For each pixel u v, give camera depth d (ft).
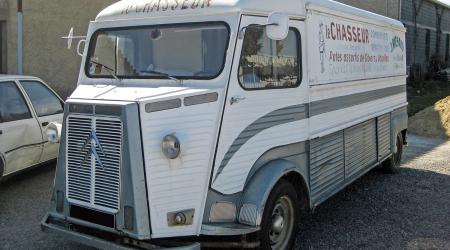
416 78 79.51
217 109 13.21
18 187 23.03
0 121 20.63
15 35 49.93
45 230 14.24
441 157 31.78
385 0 61.77
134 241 12.80
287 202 15.37
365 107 21.89
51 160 23.95
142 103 12.34
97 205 13.07
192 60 14.05
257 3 14.21
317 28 17.04
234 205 13.78
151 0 15.40
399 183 24.99
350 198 22.31
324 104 17.57
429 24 92.53
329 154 18.19
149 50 14.83
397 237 17.49
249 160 14.12
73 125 13.42
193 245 12.74
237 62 13.64
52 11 48.98
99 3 47.98
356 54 20.63
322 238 17.35
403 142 28.68
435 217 19.67
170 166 12.57
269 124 14.76
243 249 13.98
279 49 15.14
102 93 13.80
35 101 22.98
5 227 17.98
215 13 13.96
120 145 12.43
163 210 12.55
